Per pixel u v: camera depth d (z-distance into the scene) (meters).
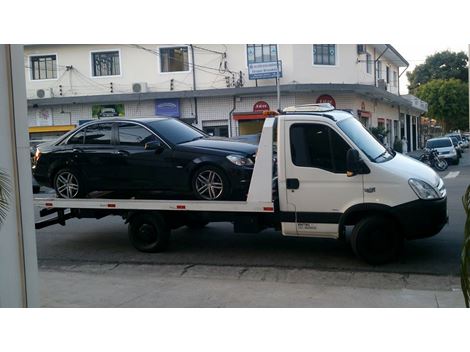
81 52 27.73
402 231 7.74
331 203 7.84
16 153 5.07
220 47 25.91
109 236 10.80
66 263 8.73
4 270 4.96
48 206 9.29
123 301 6.48
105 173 9.18
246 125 25.78
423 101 46.81
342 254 8.68
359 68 27.31
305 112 8.43
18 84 5.11
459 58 57.97
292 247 9.28
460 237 9.43
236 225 8.49
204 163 8.55
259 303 6.30
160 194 9.06
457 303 6.12
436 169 24.30
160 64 26.77
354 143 7.76
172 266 8.34
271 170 8.07
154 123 9.16
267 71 24.88
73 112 27.92
